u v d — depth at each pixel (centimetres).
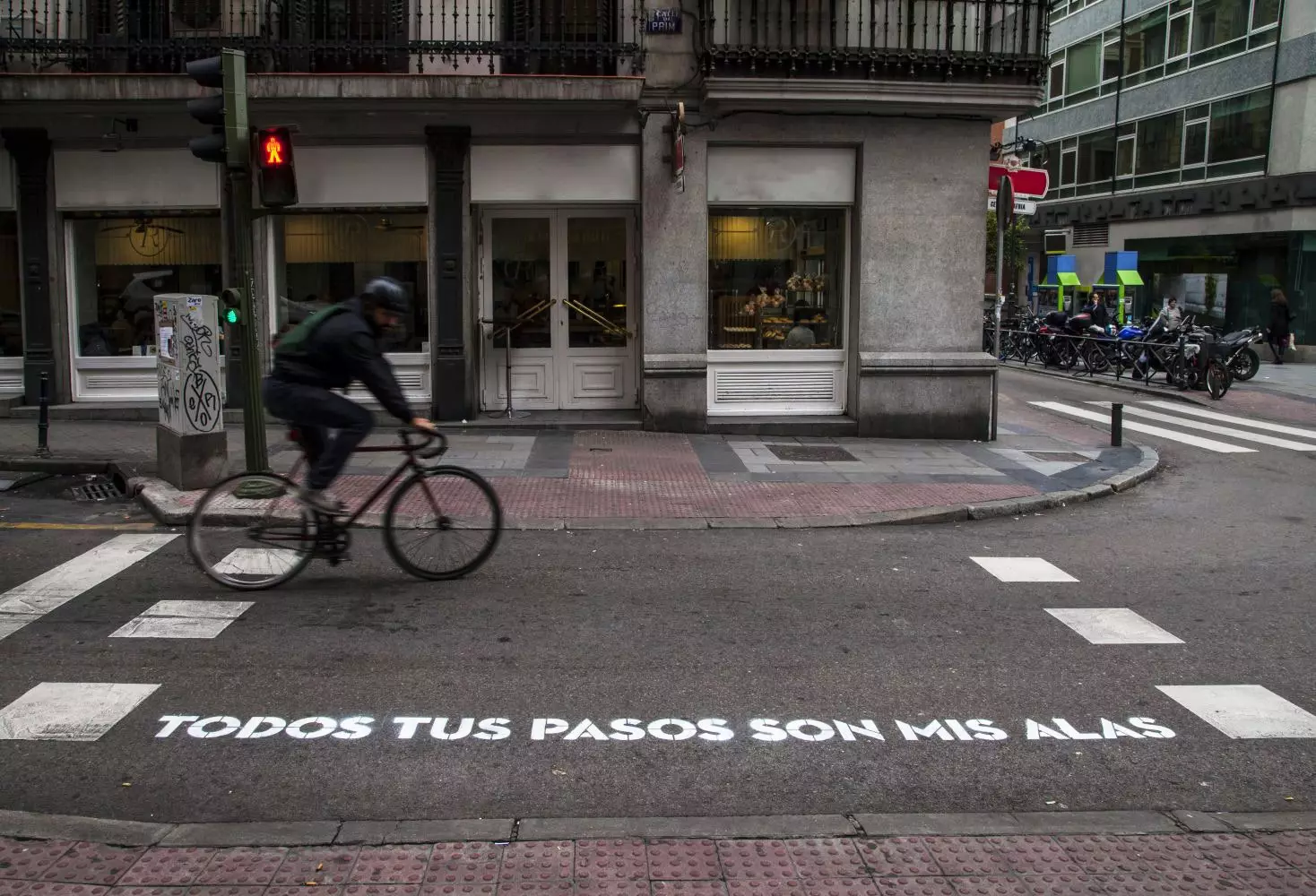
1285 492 1127
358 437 676
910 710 514
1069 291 3741
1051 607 687
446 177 1295
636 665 566
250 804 409
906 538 888
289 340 664
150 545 793
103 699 506
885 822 395
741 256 1360
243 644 584
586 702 515
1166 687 549
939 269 1339
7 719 482
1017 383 2195
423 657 571
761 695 528
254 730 475
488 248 1367
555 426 1321
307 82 1191
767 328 1375
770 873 356
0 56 1238
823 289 1381
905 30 1305
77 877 343
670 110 1281
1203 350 1964
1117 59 3516
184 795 416
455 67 1230
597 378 1398
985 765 457
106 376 1357
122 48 1212
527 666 561
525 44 1215
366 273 1340
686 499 991
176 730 474
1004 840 384
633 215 1372
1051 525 954
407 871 352
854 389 1356
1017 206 1432
